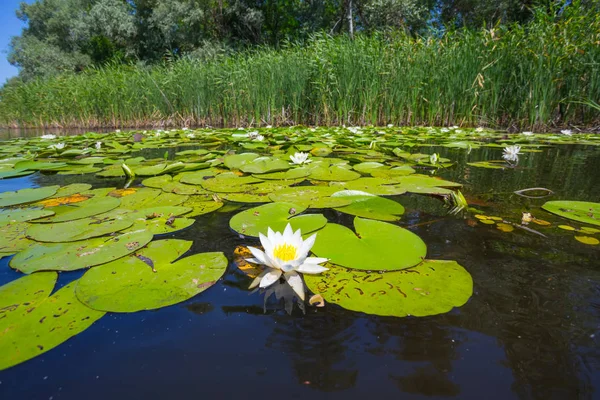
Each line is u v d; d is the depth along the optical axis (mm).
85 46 14727
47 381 465
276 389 448
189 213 1131
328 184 1481
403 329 562
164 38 12586
